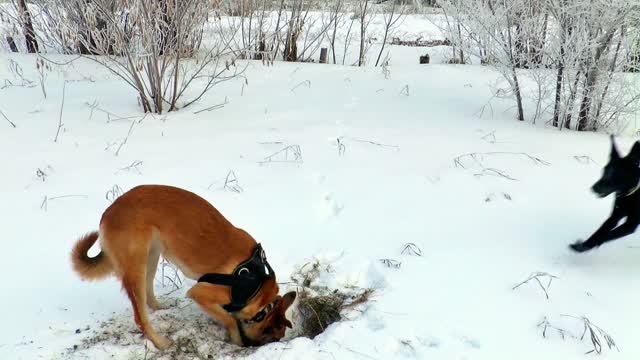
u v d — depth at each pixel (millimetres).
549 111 7578
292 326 3701
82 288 3766
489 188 5238
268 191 5090
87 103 7348
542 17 6883
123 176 5293
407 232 4504
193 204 3381
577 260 4148
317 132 6539
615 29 6328
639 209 3941
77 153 5812
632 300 3674
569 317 3498
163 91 7801
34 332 3312
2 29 11180
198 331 3480
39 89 7879
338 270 4008
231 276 3301
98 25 8586
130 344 3275
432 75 9320
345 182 5305
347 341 3322
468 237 4445
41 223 4473
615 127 6930
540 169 5641
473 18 7066
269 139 6297
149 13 6590
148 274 3549
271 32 10672
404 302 3654
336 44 12430
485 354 3211
